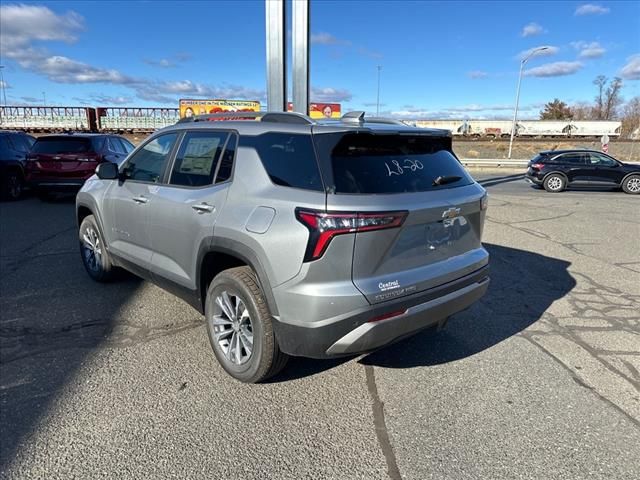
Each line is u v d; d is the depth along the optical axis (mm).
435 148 3355
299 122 3016
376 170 2828
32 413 2822
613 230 8922
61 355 3557
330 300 2602
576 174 16953
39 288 5016
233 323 3217
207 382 3217
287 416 2861
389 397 3094
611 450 2598
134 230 4137
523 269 6188
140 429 2699
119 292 4902
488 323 4359
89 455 2477
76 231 8008
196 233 3287
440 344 3895
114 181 4520
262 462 2461
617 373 3453
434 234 2998
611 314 4617
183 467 2408
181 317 4293
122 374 3299
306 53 8523
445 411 2947
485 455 2547
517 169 28812
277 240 2703
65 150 10812
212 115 3740
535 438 2695
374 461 2488
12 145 12016
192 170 3539
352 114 3168
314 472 2398
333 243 2578
